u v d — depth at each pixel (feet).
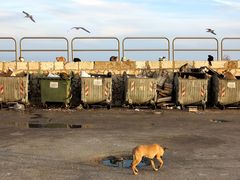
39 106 56.95
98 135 35.12
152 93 55.06
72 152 28.25
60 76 57.31
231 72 61.31
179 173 22.81
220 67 61.36
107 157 26.89
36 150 28.84
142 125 41.14
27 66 60.34
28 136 34.45
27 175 22.33
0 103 55.11
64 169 23.66
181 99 54.70
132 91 54.95
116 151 28.68
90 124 41.68
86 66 60.54
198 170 23.49
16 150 28.78
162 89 57.62
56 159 26.17
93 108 55.77
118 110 53.83
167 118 46.42
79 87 59.11
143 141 32.48
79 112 51.57
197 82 54.60
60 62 60.49
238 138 33.99
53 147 29.89
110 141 32.32
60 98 55.26
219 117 47.42
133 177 21.98
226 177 21.99
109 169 23.71
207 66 61.36
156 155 23.47
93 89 54.85
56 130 37.78
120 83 59.98
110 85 55.06
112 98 59.67
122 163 25.26
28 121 43.55
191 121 44.06
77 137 34.06
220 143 31.83
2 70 60.23
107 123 42.42
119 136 34.65
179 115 49.06
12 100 55.31
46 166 24.35
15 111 52.19
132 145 30.78
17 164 24.80
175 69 61.21
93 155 27.43
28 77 58.49
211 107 57.26
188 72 56.95
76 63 60.54
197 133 36.42
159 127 39.81
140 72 60.64
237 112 52.16
